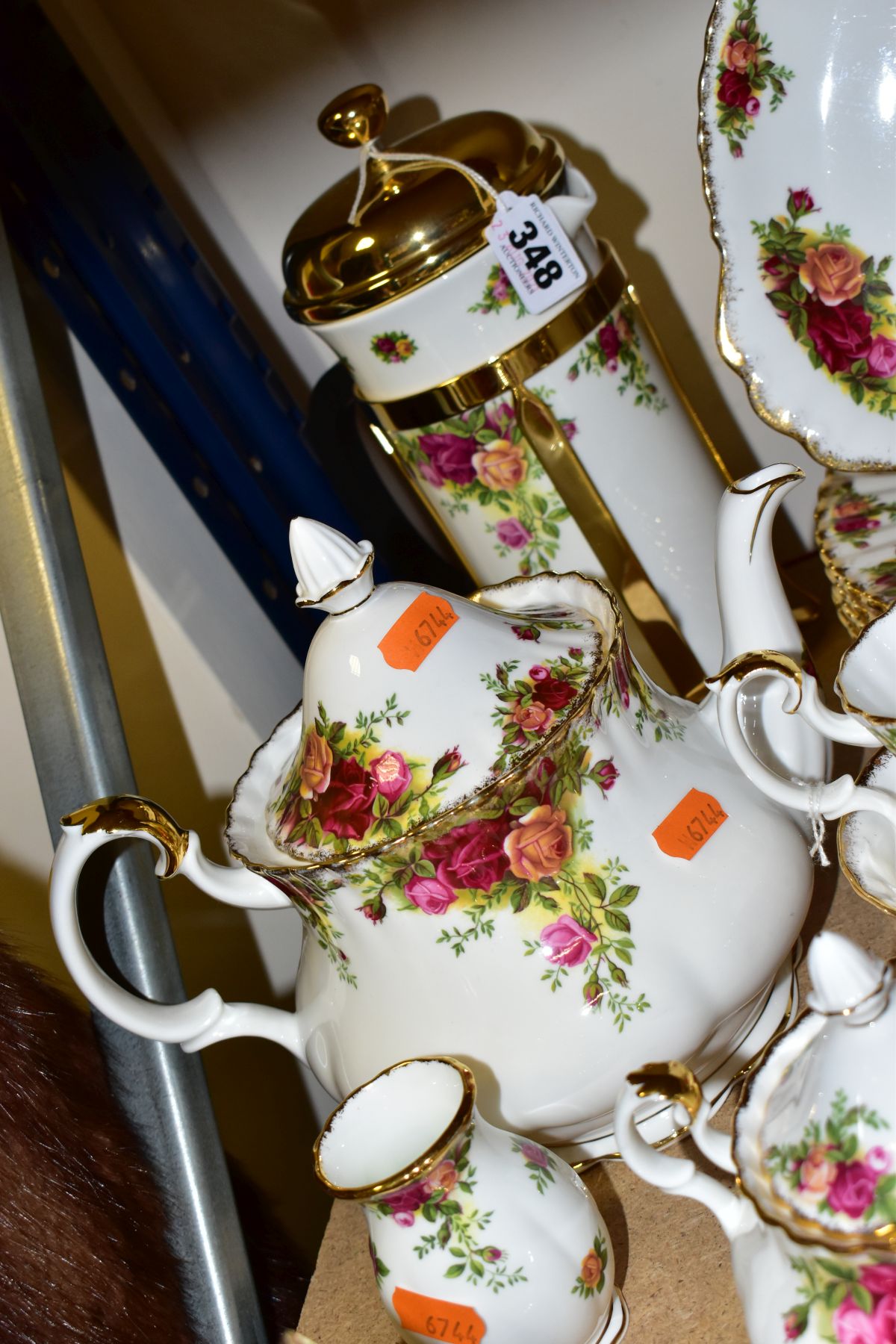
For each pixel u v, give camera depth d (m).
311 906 0.48
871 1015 0.34
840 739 0.47
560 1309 0.42
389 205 0.65
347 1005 0.49
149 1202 0.53
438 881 0.45
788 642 0.52
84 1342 0.47
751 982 0.47
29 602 0.62
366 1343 0.50
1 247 0.69
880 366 0.62
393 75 0.86
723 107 0.59
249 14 0.84
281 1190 0.86
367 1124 0.44
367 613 0.47
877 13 0.57
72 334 0.78
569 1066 0.46
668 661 0.73
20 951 0.60
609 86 0.83
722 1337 0.43
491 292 0.64
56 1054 0.54
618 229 0.87
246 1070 0.87
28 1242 0.48
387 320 0.65
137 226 0.80
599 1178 0.52
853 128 0.59
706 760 0.50
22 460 0.64
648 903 0.46
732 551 0.52
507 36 0.83
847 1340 0.33
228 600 0.88
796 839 0.50
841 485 0.67
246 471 0.85
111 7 0.85
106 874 0.59
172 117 0.89
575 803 0.46
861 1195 0.33
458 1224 0.42
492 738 0.45
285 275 0.69
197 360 0.84
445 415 0.68
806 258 0.61
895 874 0.46
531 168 0.64
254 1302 0.54
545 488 0.69
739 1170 0.36
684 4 0.80
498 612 0.51
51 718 0.61
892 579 0.57
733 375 0.89
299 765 0.50
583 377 0.67
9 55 0.74
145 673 0.79
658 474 0.70
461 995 0.46
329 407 0.90
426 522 0.91
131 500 0.80
